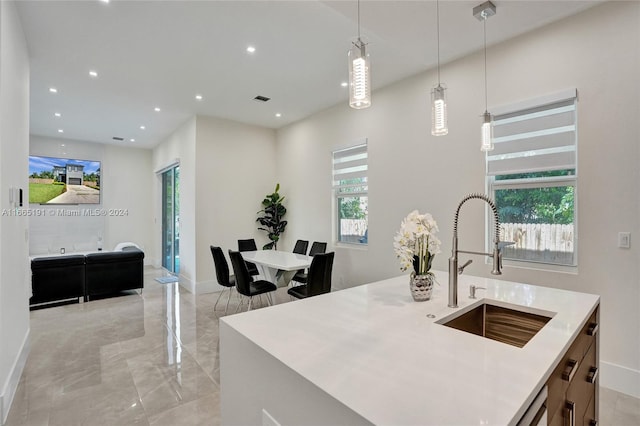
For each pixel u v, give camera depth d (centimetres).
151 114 545
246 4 261
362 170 475
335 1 238
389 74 396
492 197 330
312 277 347
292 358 110
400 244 182
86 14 271
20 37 279
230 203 583
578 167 267
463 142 346
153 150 830
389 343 123
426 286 179
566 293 196
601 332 256
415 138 395
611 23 250
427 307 169
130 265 527
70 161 720
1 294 211
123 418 215
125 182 795
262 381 118
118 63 360
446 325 155
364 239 478
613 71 249
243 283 379
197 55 344
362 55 179
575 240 278
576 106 269
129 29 295
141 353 313
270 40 316
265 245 608
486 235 331
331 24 290
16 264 261
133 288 530
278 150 644
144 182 823
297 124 592
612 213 251
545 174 294
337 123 506
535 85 291
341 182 509
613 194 251
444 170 364
